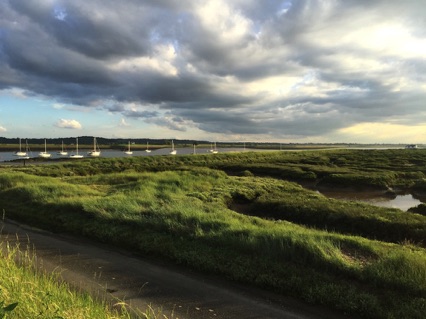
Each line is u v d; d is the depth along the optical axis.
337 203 16.44
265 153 70.25
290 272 6.35
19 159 85.19
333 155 66.44
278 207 15.66
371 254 7.21
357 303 5.30
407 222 12.10
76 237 9.49
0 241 8.94
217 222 9.38
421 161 51.47
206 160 56.88
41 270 6.72
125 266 7.21
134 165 47.47
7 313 3.27
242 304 5.54
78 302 4.24
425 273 5.82
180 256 7.41
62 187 16.81
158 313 5.12
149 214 10.57
